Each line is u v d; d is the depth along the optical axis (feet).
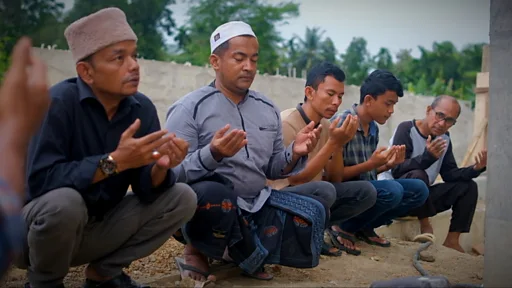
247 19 66.13
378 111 16.44
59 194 9.30
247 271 12.37
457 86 95.35
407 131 19.31
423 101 47.78
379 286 10.50
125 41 9.89
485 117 29.58
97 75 9.91
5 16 45.11
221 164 12.50
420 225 20.03
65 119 9.87
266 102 13.38
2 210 3.41
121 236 10.61
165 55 58.54
